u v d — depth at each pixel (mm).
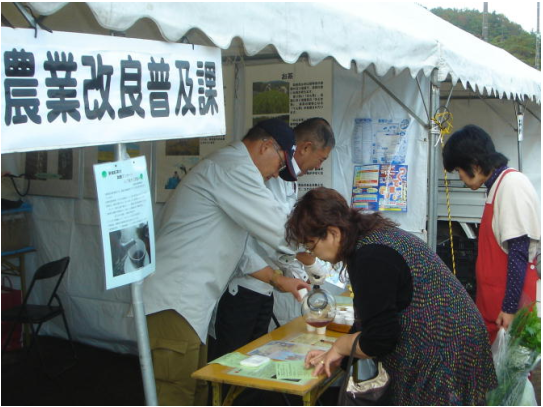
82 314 4438
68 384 3828
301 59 3625
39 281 4594
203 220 2475
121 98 1570
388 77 3545
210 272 2500
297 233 1905
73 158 4371
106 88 1528
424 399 1806
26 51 1339
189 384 2498
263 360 2201
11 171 4621
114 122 1551
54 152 4469
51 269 3811
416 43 2865
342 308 2850
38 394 3652
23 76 1334
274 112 3783
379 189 3586
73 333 4535
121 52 1566
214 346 3008
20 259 4410
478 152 2750
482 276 2809
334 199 1896
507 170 2725
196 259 2463
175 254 2465
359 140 3635
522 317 2324
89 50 1481
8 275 4656
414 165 3500
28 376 3945
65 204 4457
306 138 2941
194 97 1826
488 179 2781
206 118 1884
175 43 1749
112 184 1610
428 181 3334
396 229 1935
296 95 3730
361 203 3629
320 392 2303
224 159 2488
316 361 2129
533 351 2232
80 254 4410
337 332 2629
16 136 1318
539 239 2652
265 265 2828
